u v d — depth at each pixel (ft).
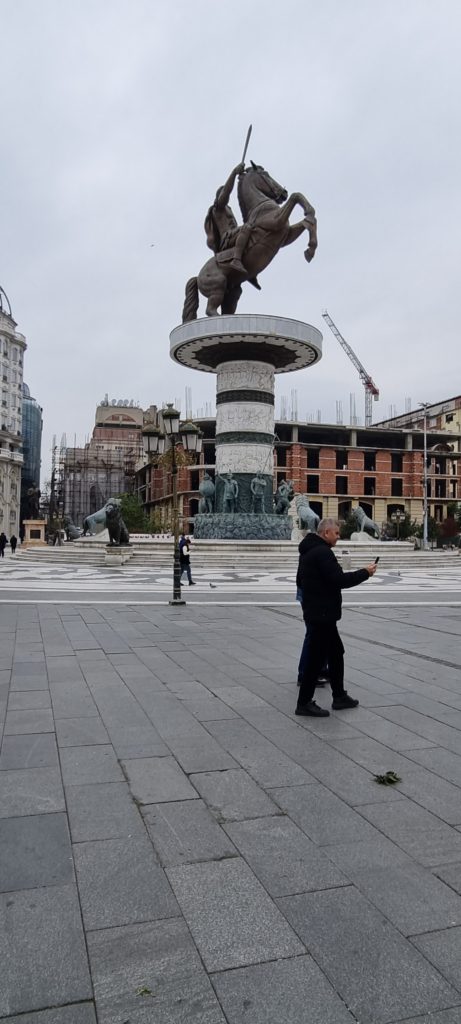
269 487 110.93
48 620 40.19
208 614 43.70
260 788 14.56
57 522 236.02
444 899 10.27
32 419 393.91
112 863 11.25
